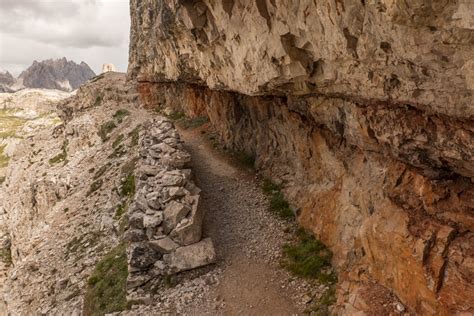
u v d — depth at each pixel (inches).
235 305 589.6
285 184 863.7
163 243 682.2
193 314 591.2
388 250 466.3
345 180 631.2
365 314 458.6
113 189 1298.0
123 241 924.0
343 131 578.6
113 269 796.6
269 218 793.6
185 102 1680.6
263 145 1016.2
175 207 718.5
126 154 1552.7
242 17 552.7
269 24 493.4
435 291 394.3
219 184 979.3
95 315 679.1
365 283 498.9
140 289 661.9
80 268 961.5
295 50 484.1
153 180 858.1
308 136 740.7
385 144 473.4
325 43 418.9
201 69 967.0
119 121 2028.8
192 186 834.8
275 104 858.8
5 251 1895.9
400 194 474.3
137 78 2263.8
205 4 660.1
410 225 439.2
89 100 2541.8
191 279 661.3
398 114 417.1
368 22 332.5
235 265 679.7
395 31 305.7
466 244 383.2
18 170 2508.6
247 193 911.0
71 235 1213.7
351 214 592.7
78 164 1828.2
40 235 1380.4
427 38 283.1
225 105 1208.2
